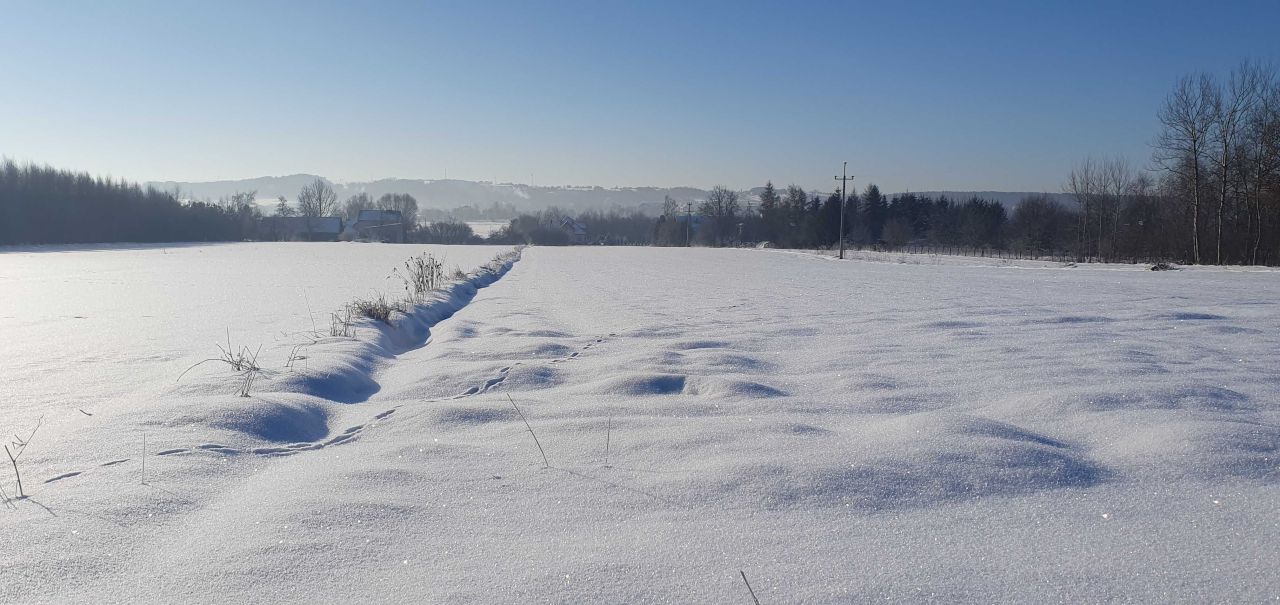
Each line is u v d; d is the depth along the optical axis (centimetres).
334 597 234
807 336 859
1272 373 599
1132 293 1549
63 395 548
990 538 278
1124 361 657
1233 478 336
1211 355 693
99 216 6044
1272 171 3516
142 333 905
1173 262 3725
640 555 264
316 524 288
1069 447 393
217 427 418
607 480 346
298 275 2198
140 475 343
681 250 6159
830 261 3953
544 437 417
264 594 236
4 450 387
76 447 383
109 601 232
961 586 239
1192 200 3978
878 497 319
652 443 400
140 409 448
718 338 834
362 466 360
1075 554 263
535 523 295
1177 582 240
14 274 2225
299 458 391
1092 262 4062
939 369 627
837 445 386
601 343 803
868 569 252
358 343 737
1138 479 340
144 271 2405
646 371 601
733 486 330
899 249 7450
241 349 745
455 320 1036
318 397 525
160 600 233
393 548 270
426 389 564
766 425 426
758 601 229
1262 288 1720
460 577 247
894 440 388
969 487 329
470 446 399
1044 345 762
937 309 1179
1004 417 460
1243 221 3947
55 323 1016
